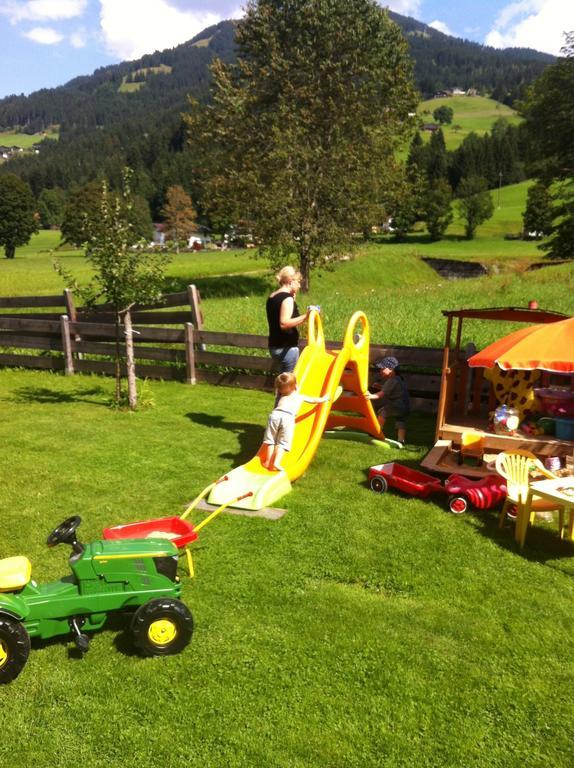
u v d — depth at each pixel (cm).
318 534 587
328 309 2030
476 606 471
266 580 504
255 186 3262
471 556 550
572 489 568
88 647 405
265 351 1442
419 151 16288
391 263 5428
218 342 1237
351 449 852
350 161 3241
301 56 3278
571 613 465
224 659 408
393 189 3478
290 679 391
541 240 9325
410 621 451
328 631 438
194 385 1255
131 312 1338
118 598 411
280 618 453
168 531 512
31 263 7062
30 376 1357
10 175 9231
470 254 6353
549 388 800
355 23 3341
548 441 701
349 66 3375
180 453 820
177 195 12938
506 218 12194
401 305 2173
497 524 618
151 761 330
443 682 390
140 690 381
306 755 335
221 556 543
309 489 702
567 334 652
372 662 407
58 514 624
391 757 334
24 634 383
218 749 338
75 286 1039
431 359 1038
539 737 349
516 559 546
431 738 347
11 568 397
